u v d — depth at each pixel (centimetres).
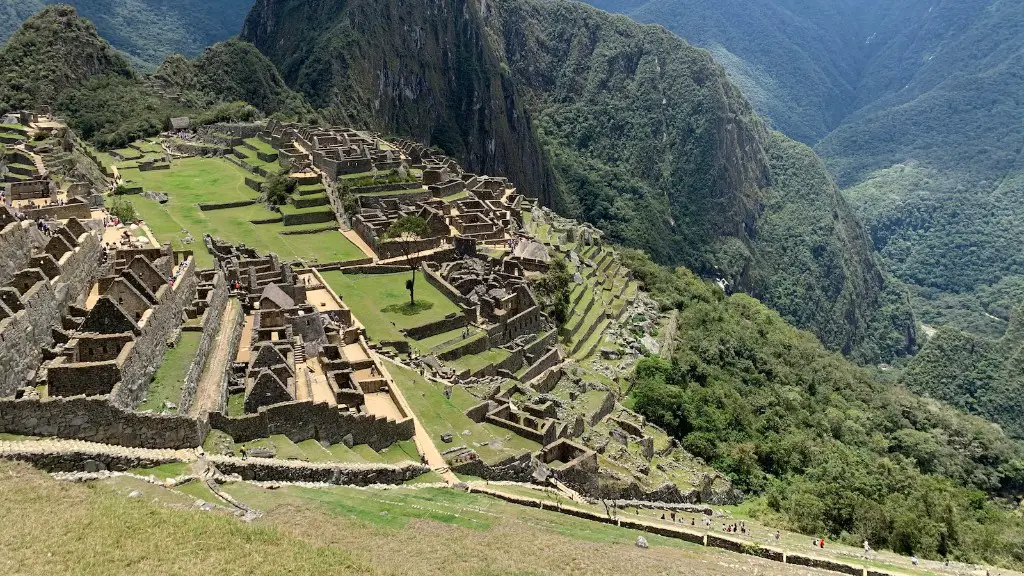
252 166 15525
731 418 10125
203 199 13188
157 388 4550
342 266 10162
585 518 5316
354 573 3422
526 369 8419
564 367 9094
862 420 12381
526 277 10450
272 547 3491
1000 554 8056
